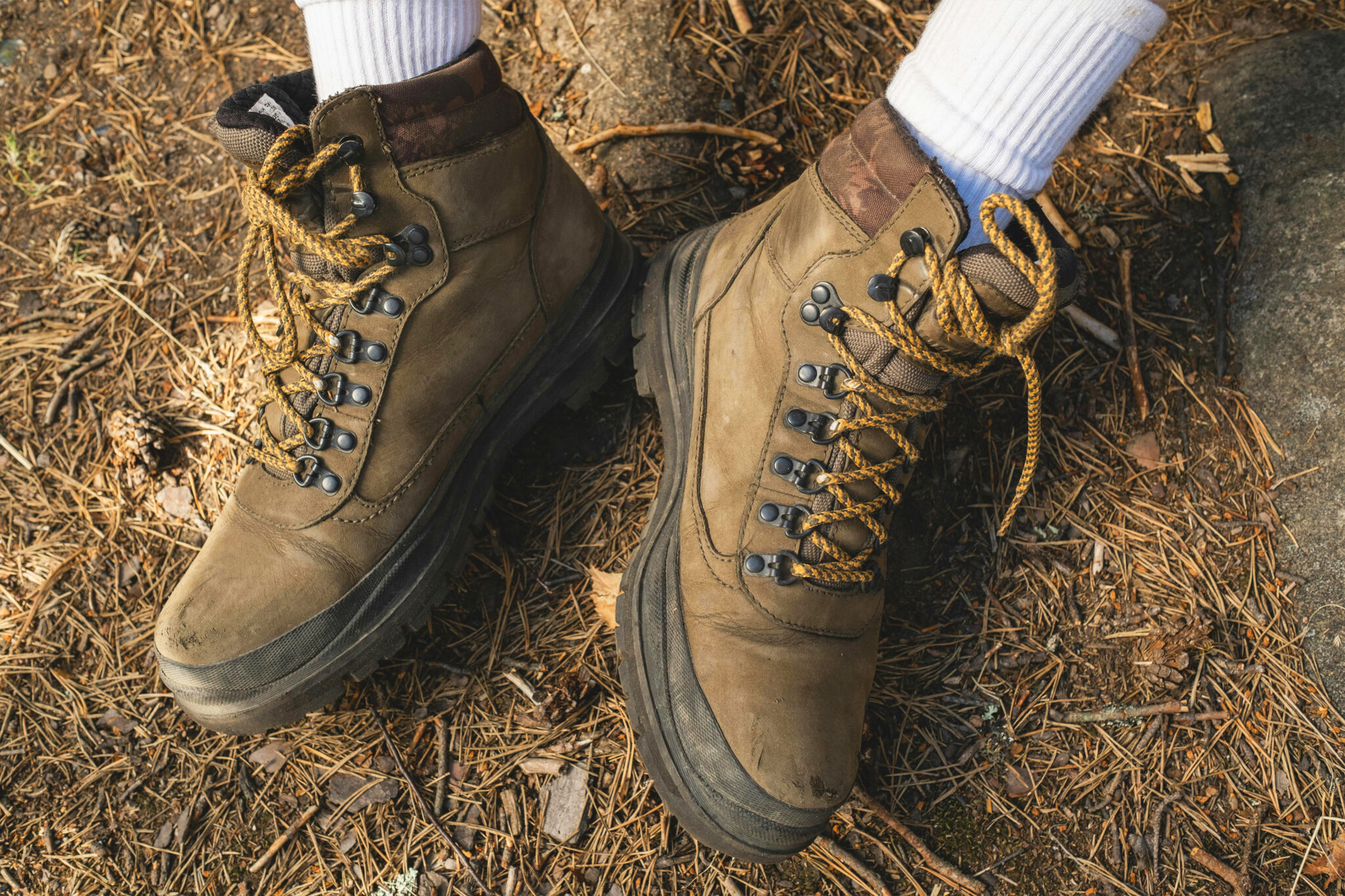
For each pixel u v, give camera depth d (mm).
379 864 1376
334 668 1291
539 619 1497
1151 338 1580
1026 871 1363
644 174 1693
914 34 1769
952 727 1442
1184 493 1524
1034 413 1103
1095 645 1473
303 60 1809
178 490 1575
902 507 1526
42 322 1682
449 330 1250
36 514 1564
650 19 1763
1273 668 1433
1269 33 1673
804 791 1151
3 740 1439
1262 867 1348
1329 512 1444
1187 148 1647
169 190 1753
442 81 1089
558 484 1571
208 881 1371
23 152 1768
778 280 1199
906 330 1082
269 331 1650
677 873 1359
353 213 1114
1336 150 1518
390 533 1293
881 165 1057
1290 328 1501
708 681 1199
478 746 1434
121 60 1827
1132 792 1396
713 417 1303
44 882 1370
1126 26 959
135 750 1439
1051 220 1605
